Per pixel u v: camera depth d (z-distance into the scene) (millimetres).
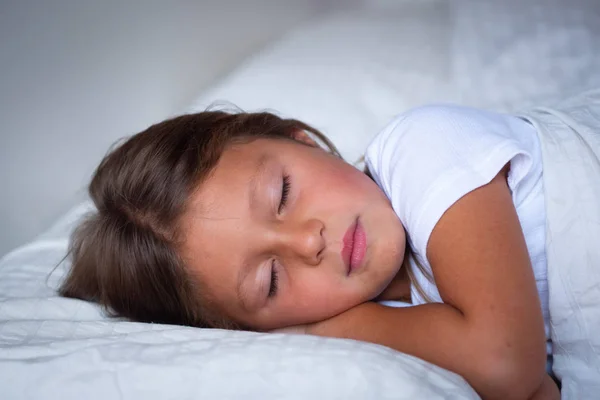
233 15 1758
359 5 1875
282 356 613
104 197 998
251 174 867
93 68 1535
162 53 1649
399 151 859
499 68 1381
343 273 832
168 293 917
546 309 857
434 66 1439
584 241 806
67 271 1076
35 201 1455
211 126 979
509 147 797
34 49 1444
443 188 774
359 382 573
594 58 1352
